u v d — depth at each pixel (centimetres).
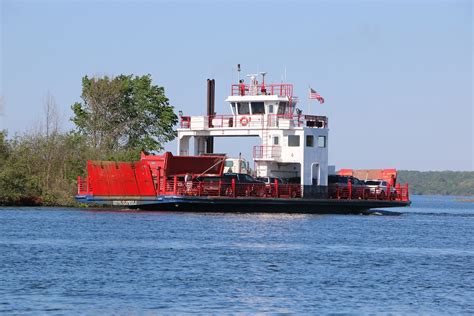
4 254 15338
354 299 12075
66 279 12950
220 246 17462
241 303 11644
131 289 12338
